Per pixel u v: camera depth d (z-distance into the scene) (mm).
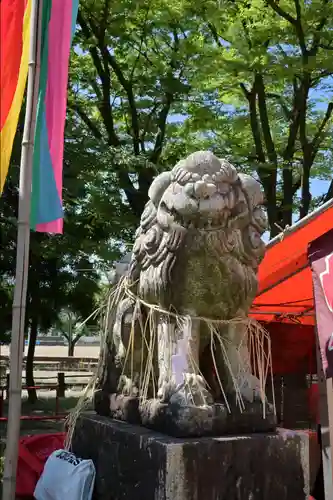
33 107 2719
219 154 9617
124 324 2738
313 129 10273
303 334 6160
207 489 2121
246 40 8812
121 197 8648
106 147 8055
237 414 2320
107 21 8992
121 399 2723
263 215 2514
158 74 9359
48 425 8086
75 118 9781
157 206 2533
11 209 7836
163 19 9094
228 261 2404
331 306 2744
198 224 2350
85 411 3109
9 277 8789
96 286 9156
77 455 2857
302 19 8617
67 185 7629
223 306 2475
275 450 2293
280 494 2277
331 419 3020
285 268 3844
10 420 2543
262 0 8797
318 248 2922
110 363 2967
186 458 2102
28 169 2684
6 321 8625
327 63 8070
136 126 9586
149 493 2148
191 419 2209
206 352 2645
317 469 4453
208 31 9789
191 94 9508
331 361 2680
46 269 9156
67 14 2959
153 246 2492
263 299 4852
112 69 10383
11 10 2848
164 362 2414
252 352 2809
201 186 2291
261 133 10305
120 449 2400
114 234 8727
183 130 9844
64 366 15656
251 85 10055
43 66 2869
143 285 2572
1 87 2797
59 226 2980
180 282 2406
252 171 9234
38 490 2836
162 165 9188
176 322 2463
